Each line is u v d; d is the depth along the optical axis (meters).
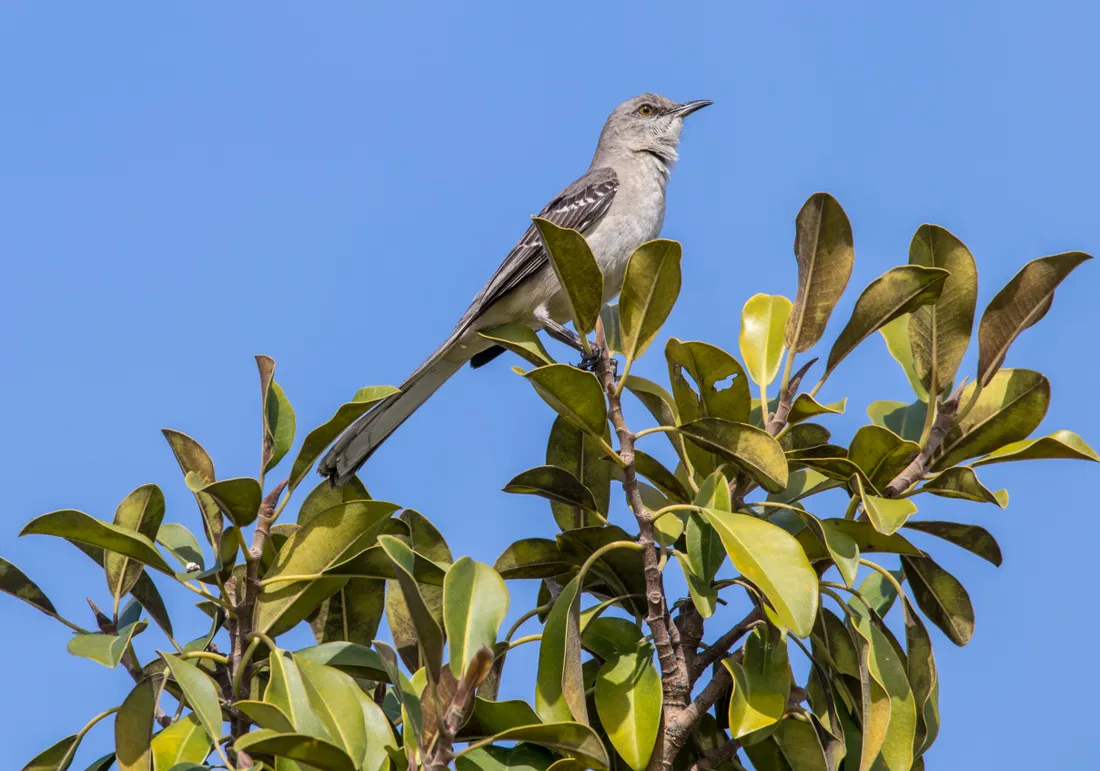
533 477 7.26
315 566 6.40
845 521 6.58
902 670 6.43
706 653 6.73
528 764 6.00
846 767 6.80
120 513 6.78
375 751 5.83
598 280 6.71
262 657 6.73
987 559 7.10
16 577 6.67
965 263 6.93
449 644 5.20
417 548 7.19
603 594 7.61
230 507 6.03
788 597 5.73
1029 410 6.95
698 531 6.64
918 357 7.09
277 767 5.64
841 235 7.02
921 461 7.02
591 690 6.78
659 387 7.80
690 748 7.11
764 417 7.45
